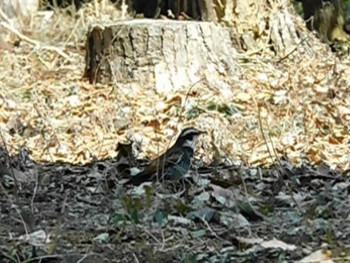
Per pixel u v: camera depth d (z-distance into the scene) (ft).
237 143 44.01
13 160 40.37
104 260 25.99
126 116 49.80
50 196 33.88
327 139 45.88
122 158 39.75
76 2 98.48
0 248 26.86
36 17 88.53
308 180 36.29
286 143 43.98
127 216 28.99
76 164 41.34
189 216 29.89
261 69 59.98
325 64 60.23
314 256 24.94
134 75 56.75
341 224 28.45
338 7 71.05
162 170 34.50
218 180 34.81
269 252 26.03
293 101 49.78
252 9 64.64
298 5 88.02
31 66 65.57
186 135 34.94
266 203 31.65
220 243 27.45
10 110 52.16
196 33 57.16
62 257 26.13
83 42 79.25
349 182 35.65
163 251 26.45
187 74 56.49
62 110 52.13
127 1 88.84
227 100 51.26
